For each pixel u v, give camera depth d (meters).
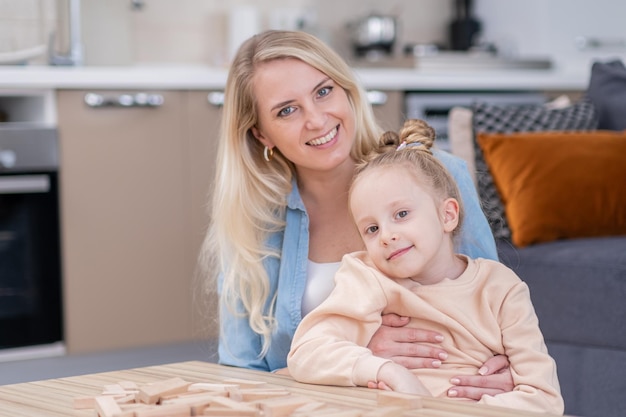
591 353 2.83
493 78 4.90
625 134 3.32
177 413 1.17
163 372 1.52
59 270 4.02
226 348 2.01
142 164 4.15
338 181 1.99
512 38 5.66
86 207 4.05
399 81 4.68
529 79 4.99
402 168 1.63
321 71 1.91
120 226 4.12
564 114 3.47
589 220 3.16
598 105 3.55
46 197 3.98
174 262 4.23
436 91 4.80
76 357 4.05
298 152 1.91
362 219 1.63
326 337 1.53
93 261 4.07
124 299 4.13
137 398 1.26
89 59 4.43
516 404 1.48
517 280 1.63
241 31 5.05
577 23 5.47
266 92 1.90
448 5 5.83
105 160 4.08
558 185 3.18
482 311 1.59
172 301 4.23
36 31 4.25
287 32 1.96
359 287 1.60
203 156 4.27
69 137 4.01
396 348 1.59
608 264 2.81
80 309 4.05
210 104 4.28
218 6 5.18
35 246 3.96
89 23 4.42
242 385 1.36
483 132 3.39
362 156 1.99
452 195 1.68
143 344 4.18
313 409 1.21
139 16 5.03
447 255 1.66
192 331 4.28
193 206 4.26
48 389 1.40
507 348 1.58
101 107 4.06
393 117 4.69
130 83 4.10
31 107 4.09
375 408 1.23
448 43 5.84
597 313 2.82
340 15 5.56
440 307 1.59
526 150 3.25
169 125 4.20
